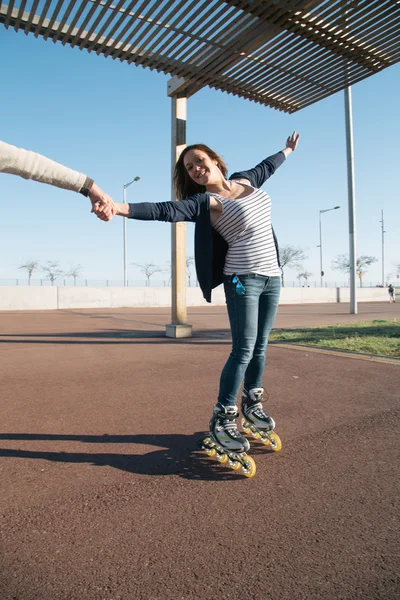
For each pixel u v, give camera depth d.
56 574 1.51
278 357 5.82
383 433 2.96
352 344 6.71
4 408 3.56
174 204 2.18
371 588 1.44
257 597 1.40
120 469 2.41
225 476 2.33
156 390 4.13
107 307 23.62
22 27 5.18
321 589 1.43
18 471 2.38
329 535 1.75
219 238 2.50
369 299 38.44
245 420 2.86
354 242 16.48
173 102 7.77
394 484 2.22
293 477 2.31
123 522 1.85
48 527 1.81
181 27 5.21
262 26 5.17
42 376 4.78
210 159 2.48
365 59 5.80
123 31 5.23
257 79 6.32
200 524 1.84
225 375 2.44
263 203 2.53
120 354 6.29
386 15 4.92
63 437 2.90
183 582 1.47
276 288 2.61
